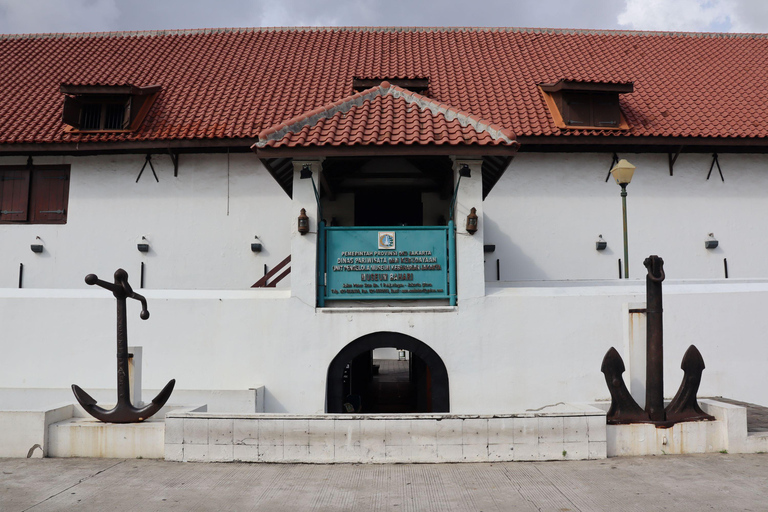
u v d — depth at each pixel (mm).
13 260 14906
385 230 10375
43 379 10367
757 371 10562
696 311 10586
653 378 7883
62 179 15141
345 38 19438
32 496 6121
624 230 12375
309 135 10203
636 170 15273
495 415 7457
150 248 14891
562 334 10172
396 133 10242
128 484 6512
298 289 10180
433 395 10016
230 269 14844
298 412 9992
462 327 10078
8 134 14477
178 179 15047
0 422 7637
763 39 19703
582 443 7492
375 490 6340
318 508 5812
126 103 14992
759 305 10695
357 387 14547
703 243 15195
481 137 10078
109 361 10359
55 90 16438
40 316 10484
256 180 15039
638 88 16641
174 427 7484
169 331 10289
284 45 18875
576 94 15039
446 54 18406
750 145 14781
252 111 15242
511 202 15117
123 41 19094
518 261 14953
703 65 17984
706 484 6465
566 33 19828
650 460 7426
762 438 7801
